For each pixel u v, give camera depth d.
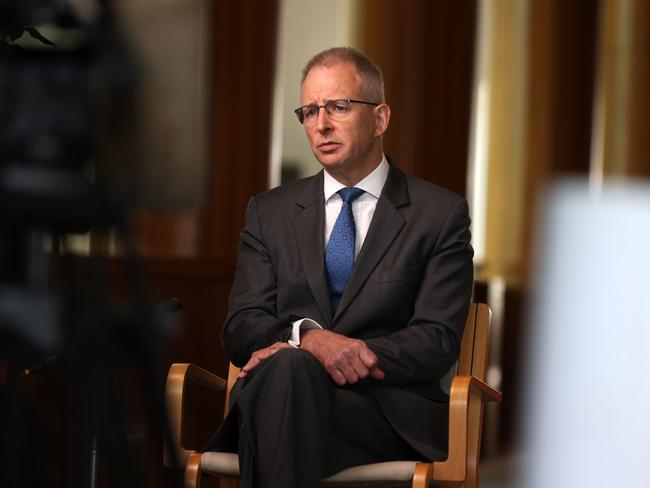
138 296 2.40
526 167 15.53
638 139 16.50
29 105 2.37
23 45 2.41
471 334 5.48
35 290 2.40
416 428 4.98
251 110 9.70
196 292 8.84
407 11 11.48
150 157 2.51
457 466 4.68
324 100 5.44
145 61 2.50
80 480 2.40
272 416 4.57
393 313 5.31
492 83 15.85
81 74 2.38
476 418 4.92
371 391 5.04
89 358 2.35
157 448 4.80
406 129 11.51
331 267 5.44
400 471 4.65
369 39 11.62
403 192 5.57
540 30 15.62
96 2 2.41
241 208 9.62
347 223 5.50
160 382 2.41
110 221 2.40
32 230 2.43
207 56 9.52
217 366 8.84
